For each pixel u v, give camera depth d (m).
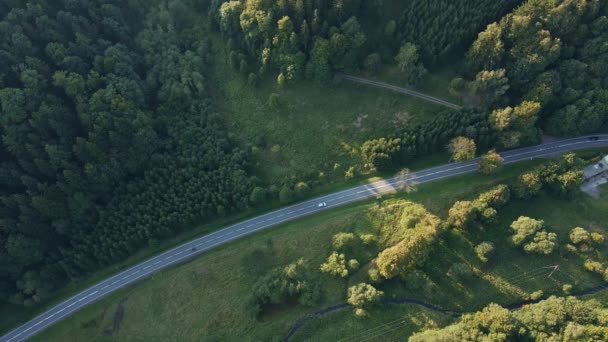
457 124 128.12
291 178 134.50
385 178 133.88
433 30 130.88
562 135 132.00
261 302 120.00
